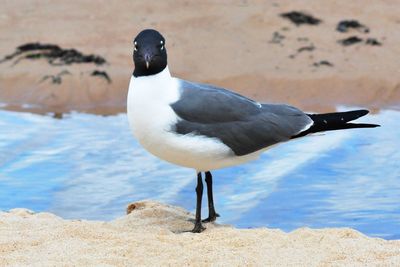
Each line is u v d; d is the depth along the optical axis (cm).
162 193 1298
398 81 1769
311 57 1850
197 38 1911
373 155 1424
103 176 1360
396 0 2048
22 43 1889
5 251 957
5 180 1337
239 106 1072
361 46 1888
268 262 924
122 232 1032
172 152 1052
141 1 2064
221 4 2042
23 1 2089
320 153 1430
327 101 1738
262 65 1823
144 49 1028
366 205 1232
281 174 1351
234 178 1345
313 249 966
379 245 982
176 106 1038
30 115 1672
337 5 2011
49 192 1298
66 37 1902
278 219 1197
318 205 1238
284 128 1087
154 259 933
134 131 1058
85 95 1764
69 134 1553
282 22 1956
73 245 971
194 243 988
